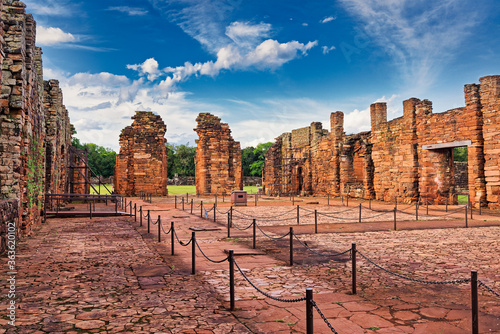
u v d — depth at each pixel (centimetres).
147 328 505
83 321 530
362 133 3734
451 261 911
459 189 4666
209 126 4328
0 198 1212
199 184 4422
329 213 2228
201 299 631
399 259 938
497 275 777
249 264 895
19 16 1281
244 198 2883
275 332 495
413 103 2959
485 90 2361
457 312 568
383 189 3294
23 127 1324
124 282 732
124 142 4244
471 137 2442
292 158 4781
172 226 1016
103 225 1664
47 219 1911
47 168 2222
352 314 561
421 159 2853
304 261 927
